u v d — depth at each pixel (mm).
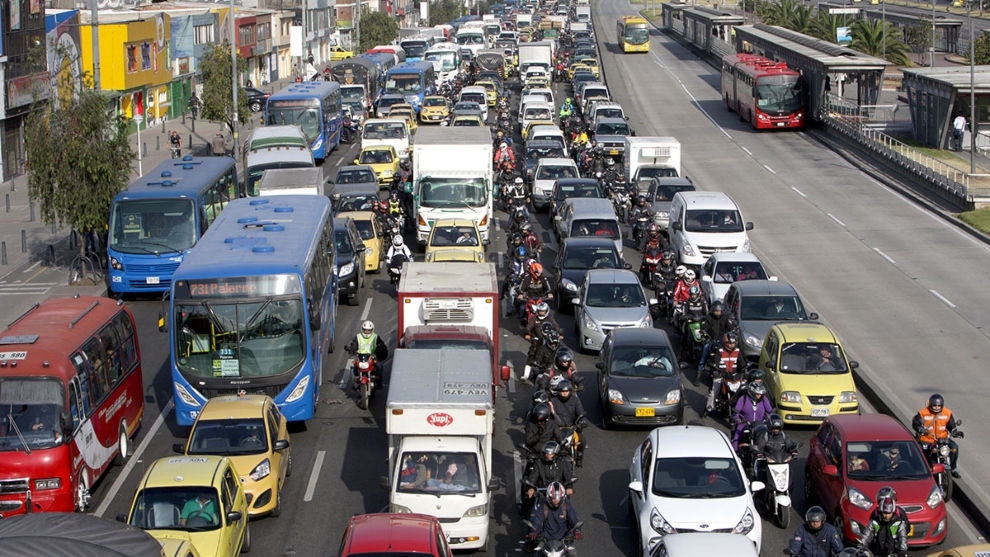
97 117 33938
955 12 123500
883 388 24766
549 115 63312
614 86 83500
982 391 24625
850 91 75438
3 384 18500
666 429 18656
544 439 18578
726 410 23391
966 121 53906
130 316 22734
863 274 35031
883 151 53094
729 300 28141
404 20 154250
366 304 32688
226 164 38062
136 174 51781
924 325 29672
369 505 19328
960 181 46000
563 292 31312
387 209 40625
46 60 55500
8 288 34188
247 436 18828
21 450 18094
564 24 132750
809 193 47688
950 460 19312
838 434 18469
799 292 33031
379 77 80125
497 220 44344
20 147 53219
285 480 20344
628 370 23078
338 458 21516
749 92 64688
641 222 38844
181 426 23250
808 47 71188
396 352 19828
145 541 12688
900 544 16062
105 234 36000
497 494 19828
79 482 18844
